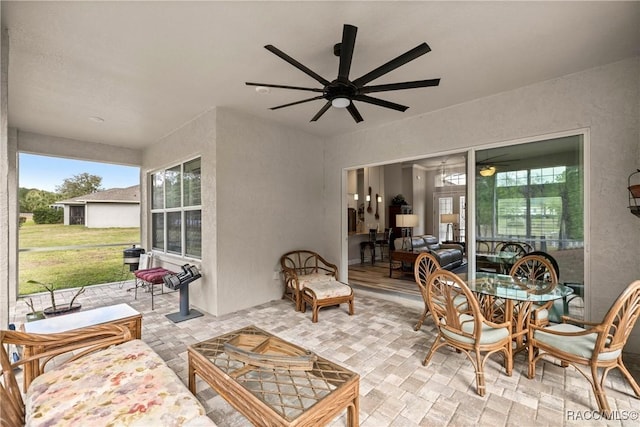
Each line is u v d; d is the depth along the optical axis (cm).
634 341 256
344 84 211
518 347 254
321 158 512
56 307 311
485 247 341
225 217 373
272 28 211
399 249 633
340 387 152
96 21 201
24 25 202
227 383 159
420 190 966
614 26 208
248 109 375
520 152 317
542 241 304
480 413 185
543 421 177
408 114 391
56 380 148
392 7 189
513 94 315
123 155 539
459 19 201
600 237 269
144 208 554
